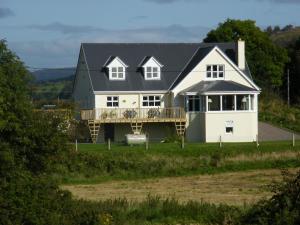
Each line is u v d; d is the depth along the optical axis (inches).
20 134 1371.8
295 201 911.7
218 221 1152.8
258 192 1956.2
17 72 1664.6
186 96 3420.3
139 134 3061.0
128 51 3629.4
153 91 3479.3
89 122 3299.7
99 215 1120.8
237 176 2389.3
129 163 2477.9
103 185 2226.9
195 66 3479.3
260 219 928.3
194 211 1418.6
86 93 3604.8
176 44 3740.2
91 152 2518.5
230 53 3703.3
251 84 3494.1
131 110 3373.5
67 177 2325.3
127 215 1347.2
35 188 1008.2
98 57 3560.5
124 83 3476.9
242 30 4948.3
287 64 5123.0
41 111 1667.1
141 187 2146.9
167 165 2501.2
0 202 952.3
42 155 1473.9
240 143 3026.6
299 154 2655.0
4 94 1389.0
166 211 1413.6
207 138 3339.1
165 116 3398.1
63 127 1635.1
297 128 3651.6
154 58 3521.2
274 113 4077.3
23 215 960.9
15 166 1050.7
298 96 4968.0
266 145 2800.2
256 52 4913.9
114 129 3380.9
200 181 2283.5
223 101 3432.6
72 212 1082.1
